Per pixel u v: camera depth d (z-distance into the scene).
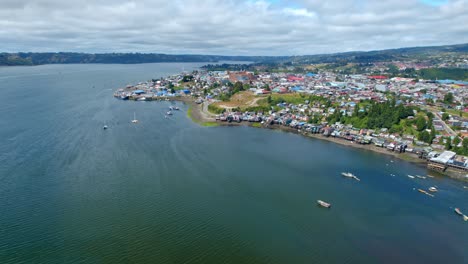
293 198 95.69
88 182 101.12
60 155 124.56
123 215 82.62
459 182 111.25
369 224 82.94
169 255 68.19
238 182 105.75
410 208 92.00
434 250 73.12
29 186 96.81
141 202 89.75
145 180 104.31
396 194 100.81
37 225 76.81
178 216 83.31
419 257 70.50
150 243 71.88
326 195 98.44
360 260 68.69
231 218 83.25
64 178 103.31
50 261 64.81
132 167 115.00
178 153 133.12
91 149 133.50
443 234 79.50
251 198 94.81
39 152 127.12
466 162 122.31
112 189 96.94
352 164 126.94
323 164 126.25
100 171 110.25
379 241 75.81
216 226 79.44
